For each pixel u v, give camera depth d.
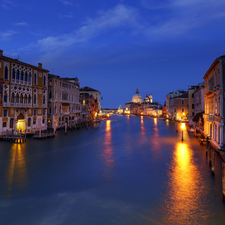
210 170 16.88
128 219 9.48
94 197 11.66
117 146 27.81
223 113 22.86
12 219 9.42
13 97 33.19
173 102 86.69
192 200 11.41
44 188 12.91
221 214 9.98
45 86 41.81
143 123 75.44
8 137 29.62
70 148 25.86
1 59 30.48
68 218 9.52
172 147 27.30
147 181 14.27
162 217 9.67
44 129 41.69
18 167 17.34
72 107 58.06
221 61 23.17
